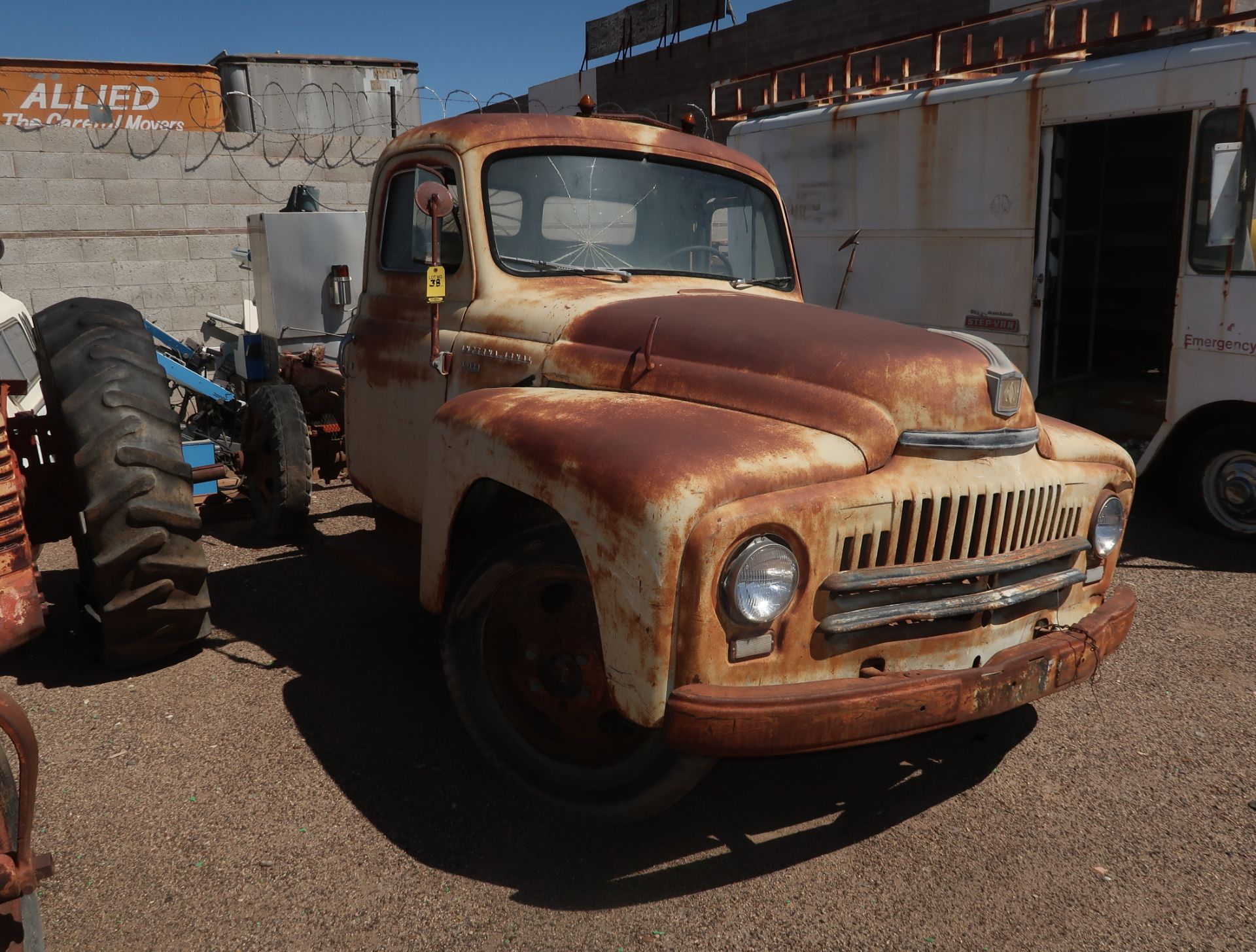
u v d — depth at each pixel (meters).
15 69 11.95
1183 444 6.52
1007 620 2.82
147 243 10.49
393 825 2.94
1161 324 7.97
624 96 17.23
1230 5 5.86
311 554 5.56
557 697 2.94
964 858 2.83
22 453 4.04
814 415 2.71
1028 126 6.68
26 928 2.03
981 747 3.49
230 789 3.13
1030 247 6.78
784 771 3.34
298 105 14.88
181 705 3.70
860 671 2.58
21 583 3.30
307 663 4.09
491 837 2.90
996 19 7.14
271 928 2.50
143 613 3.74
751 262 4.29
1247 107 5.63
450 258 3.82
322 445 6.26
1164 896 2.66
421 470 3.97
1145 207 7.94
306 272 7.66
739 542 2.37
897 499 2.56
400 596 4.88
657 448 2.49
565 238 3.84
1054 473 2.92
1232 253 5.81
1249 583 5.22
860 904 2.62
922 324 7.58
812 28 13.94
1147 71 6.04
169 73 12.44
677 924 2.53
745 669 2.42
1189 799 3.14
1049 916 2.58
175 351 8.36
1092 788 3.21
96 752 3.35
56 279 10.11
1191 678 4.04
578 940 2.47
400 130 15.27
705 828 2.99
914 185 7.47
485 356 3.57
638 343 3.17
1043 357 7.36
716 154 4.22
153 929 2.49
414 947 2.44
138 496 3.63
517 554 2.91
